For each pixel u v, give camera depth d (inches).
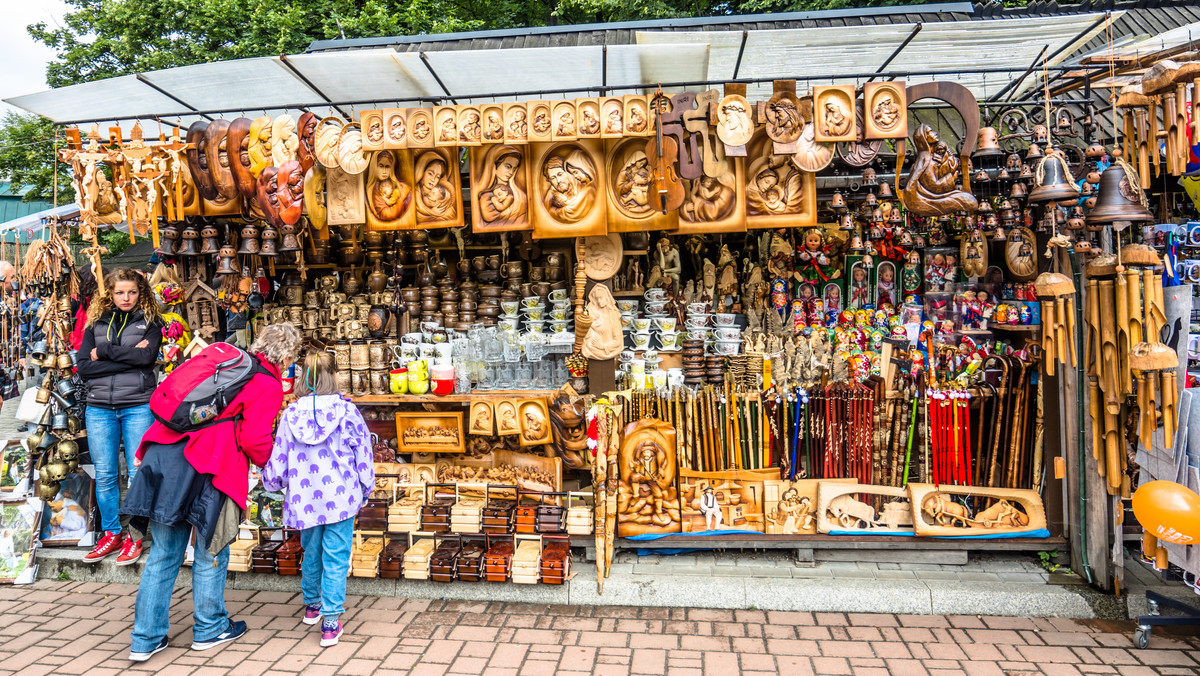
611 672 128.0
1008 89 181.9
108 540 172.7
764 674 127.0
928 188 148.4
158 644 134.3
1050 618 149.6
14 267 210.8
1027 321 180.5
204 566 135.2
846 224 164.9
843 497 167.9
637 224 160.9
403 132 153.3
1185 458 136.7
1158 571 159.6
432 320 200.4
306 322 207.0
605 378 176.6
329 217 167.0
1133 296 135.0
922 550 167.3
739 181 155.6
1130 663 130.6
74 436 179.8
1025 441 170.7
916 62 179.5
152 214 159.3
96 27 486.9
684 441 171.8
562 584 158.1
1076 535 159.9
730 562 169.0
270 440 135.9
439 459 188.2
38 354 177.0
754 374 180.7
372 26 457.4
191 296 203.6
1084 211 155.7
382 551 165.0
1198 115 125.5
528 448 183.2
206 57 460.1
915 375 175.6
